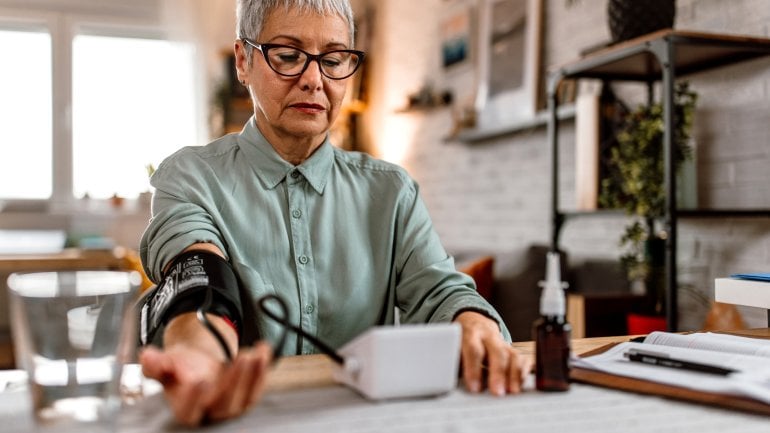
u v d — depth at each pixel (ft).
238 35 4.30
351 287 4.24
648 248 7.82
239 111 17.95
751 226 7.29
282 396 2.52
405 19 15.70
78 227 18.04
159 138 18.81
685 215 6.78
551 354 2.63
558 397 2.55
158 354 2.30
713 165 7.79
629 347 3.27
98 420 2.05
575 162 10.01
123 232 18.30
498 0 12.01
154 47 18.83
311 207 4.29
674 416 2.30
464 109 12.88
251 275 4.03
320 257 4.22
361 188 4.46
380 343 2.43
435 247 4.38
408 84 15.58
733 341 3.17
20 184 18.10
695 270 8.02
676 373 2.76
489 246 12.50
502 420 2.24
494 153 12.29
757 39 6.83
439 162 14.30
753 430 2.17
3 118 17.95
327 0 4.04
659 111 7.44
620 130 8.51
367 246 4.36
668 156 6.76
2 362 11.34
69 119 18.31
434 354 2.49
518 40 11.36
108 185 18.60
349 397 2.51
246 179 4.23
